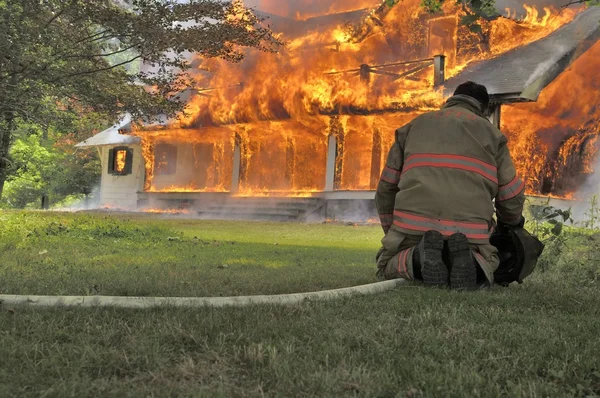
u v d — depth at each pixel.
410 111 16.31
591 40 15.93
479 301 3.66
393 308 3.38
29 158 23.28
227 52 10.77
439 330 2.74
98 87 11.07
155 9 9.69
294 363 2.17
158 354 2.26
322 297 3.71
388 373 2.10
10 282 3.96
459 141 4.27
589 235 6.91
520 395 1.88
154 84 11.77
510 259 4.50
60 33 10.17
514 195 4.24
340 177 18.58
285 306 3.30
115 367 2.10
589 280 5.01
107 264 5.54
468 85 4.52
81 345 2.33
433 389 1.93
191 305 3.22
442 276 4.06
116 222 12.26
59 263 5.49
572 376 2.13
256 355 2.23
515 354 2.37
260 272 5.23
